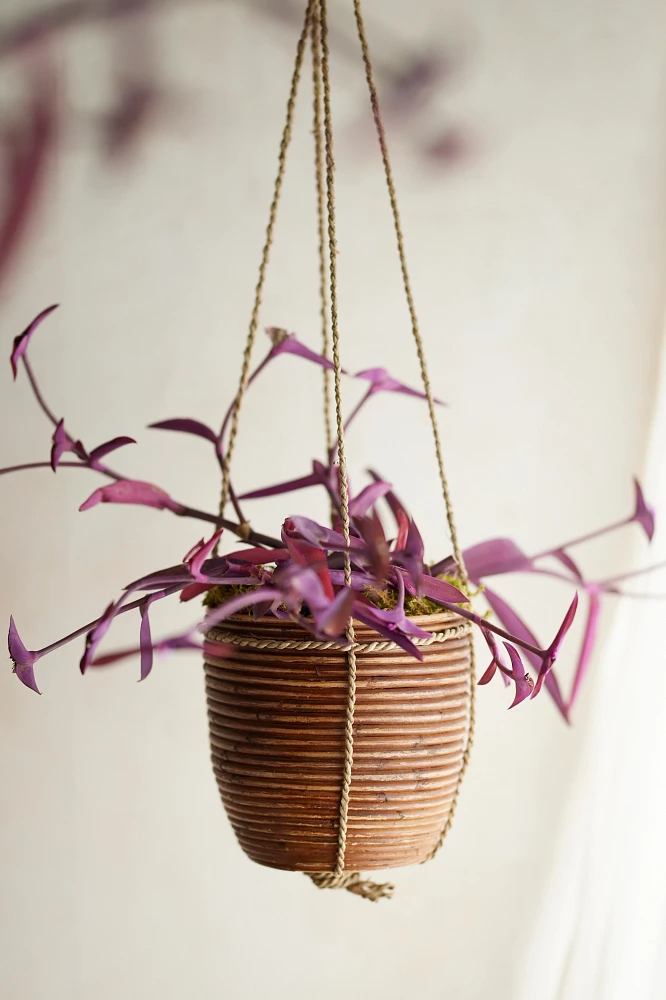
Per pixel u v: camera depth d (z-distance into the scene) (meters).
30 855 1.80
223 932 1.81
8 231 1.81
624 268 1.83
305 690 1.36
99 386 1.81
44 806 1.80
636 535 1.82
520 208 1.83
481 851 1.82
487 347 1.83
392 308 1.83
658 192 1.83
